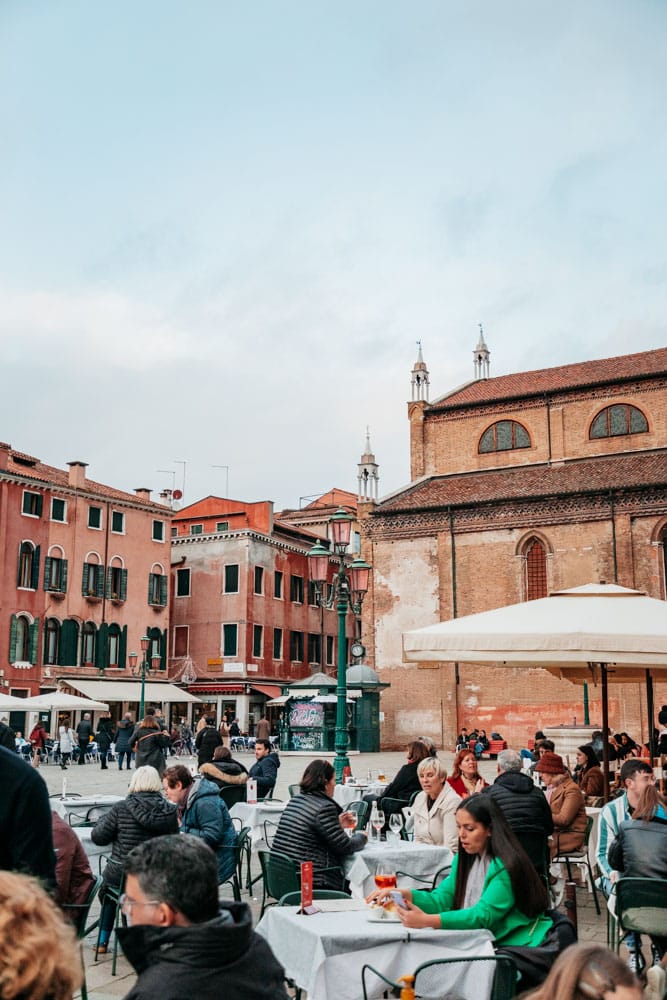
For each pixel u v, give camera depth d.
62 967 2.75
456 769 13.24
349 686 46.12
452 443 52.81
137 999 3.69
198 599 63.22
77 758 42.84
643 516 44.38
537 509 46.50
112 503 57.41
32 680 51.25
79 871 7.55
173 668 62.53
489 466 51.66
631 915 7.68
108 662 56.16
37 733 39.16
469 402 52.31
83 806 14.48
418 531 49.19
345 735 21.31
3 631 50.06
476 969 6.07
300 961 6.41
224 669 61.41
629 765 8.80
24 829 4.47
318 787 9.04
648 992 5.73
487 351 58.22
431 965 5.64
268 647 63.53
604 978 3.07
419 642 12.12
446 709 46.50
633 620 11.86
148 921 3.88
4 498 50.72
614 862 8.14
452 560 48.06
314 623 69.50
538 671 45.09
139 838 9.20
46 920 2.82
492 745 43.31
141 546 59.22
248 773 16.83
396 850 9.95
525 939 6.15
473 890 6.50
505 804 8.48
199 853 3.96
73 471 55.78
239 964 3.82
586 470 48.25
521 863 6.25
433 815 10.93
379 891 6.75
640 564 44.12
